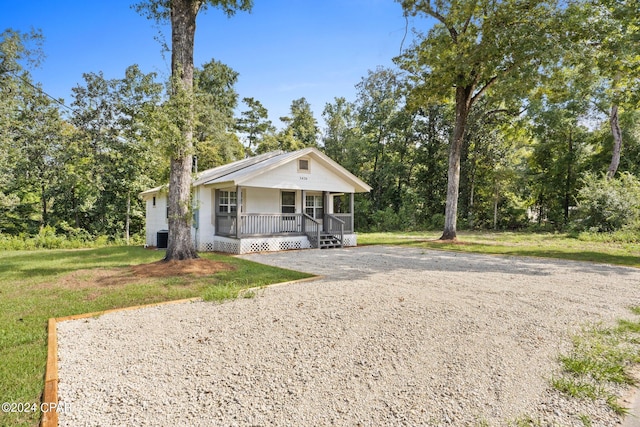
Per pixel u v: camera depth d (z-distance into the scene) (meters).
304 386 2.73
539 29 11.71
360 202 29.98
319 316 4.41
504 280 6.94
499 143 25.98
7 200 17.94
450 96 16.06
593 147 25.22
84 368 3.05
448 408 2.44
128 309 4.80
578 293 5.82
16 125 18.16
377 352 3.35
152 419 2.31
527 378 2.88
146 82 8.91
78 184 19.38
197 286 6.18
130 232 21.83
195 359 3.22
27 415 2.36
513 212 26.78
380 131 30.77
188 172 8.47
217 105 31.38
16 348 3.48
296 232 13.95
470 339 3.69
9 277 7.21
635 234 15.39
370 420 2.30
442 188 29.19
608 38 11.40
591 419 2.35
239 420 2.30
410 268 8.49
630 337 3.81
